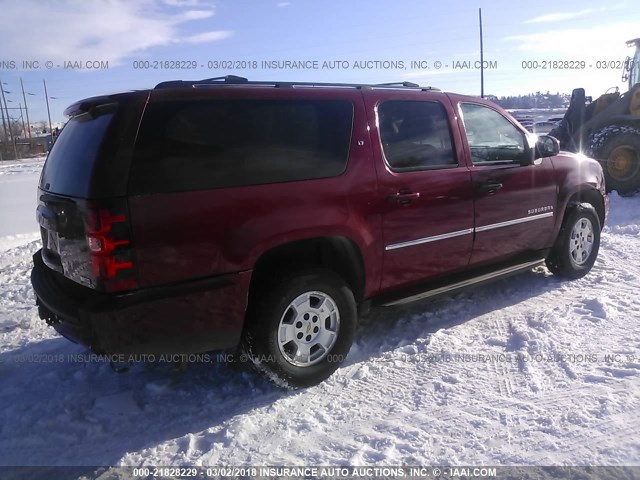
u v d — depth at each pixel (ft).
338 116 11.50
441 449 8.95
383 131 12.17
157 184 9.17
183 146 9.52
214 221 9.62
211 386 11.54
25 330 15.37
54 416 10.55
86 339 9.22
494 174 14.20
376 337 13.61
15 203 40.73
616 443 8.86
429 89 13.78
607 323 13.64
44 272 11.50
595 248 17.89
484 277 14.40
